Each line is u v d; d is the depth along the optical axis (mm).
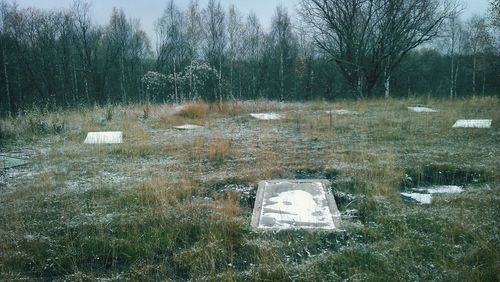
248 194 5422
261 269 3344
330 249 3801
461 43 37562
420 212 4449
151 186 5496
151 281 3354
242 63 41938
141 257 3779
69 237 4098
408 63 39375
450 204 4707
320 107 16297
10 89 37500
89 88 41312
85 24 38906
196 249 3770
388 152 7387
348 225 4234
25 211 4805
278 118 12883
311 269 3336
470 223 4051
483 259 3387
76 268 3537
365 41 24094
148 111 14016
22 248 3918
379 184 5520
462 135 8844
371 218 4500
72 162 7336
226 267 3492
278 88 42094
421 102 17047
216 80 27547
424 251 3643
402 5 22938
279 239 3963
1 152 8398
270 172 6184
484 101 16016
